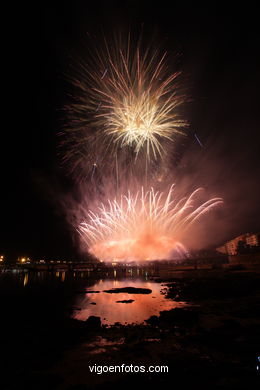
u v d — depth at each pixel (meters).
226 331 10.30
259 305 15.60
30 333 11.55
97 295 25.05
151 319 13.04
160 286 31.16
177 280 35.75
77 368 7.83
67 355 8.81
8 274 72.50
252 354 8.01
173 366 7.54
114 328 11.92
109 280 45.22
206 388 6.23
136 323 13.07
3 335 11.23
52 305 19.56
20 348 9.57
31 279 50.00
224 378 6.66
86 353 8.95
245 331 10.20
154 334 10.73
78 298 23.25
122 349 9.17
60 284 38.34
